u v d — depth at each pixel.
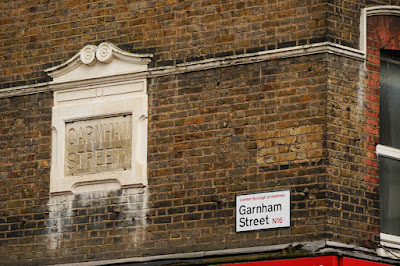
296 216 20.72
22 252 23.06
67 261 22.59
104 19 23.39
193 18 22.53
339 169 20.89
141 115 22.52
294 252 20.48
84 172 22.81
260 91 21.59
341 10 21.62
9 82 24.02
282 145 21.19
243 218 21.20
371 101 21.62
